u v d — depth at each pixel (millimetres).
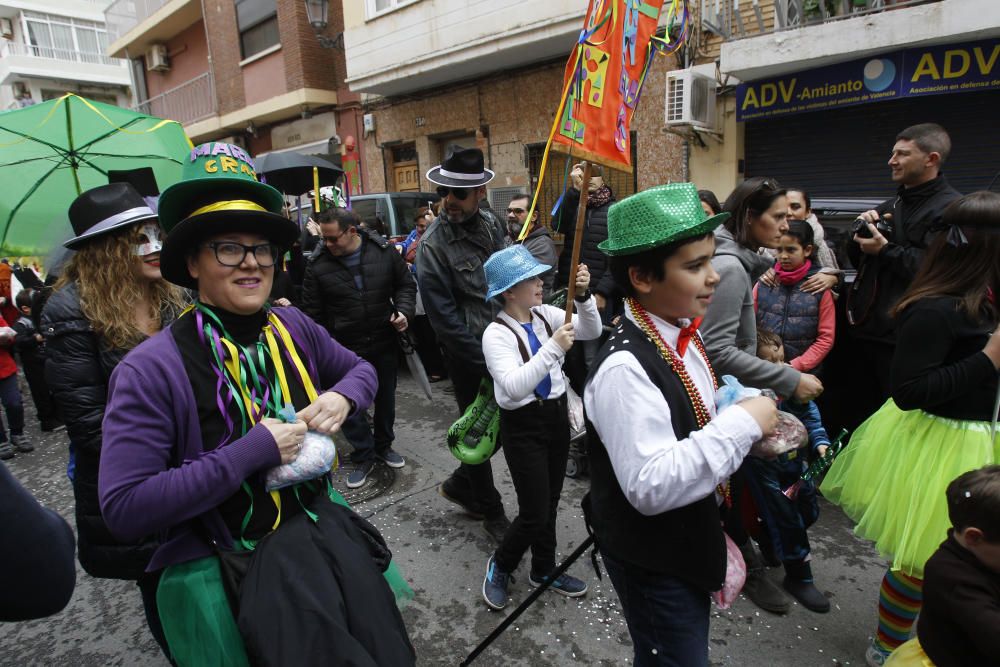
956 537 1458
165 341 1252
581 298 2531
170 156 3291
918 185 2992
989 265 1686
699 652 1404
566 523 3158
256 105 11727
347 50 9375
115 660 2406
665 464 1221
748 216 2330
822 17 5324
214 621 1188
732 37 5867
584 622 2438
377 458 3959
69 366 1717
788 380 1958
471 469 2893
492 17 7574
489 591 2535
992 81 4812
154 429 1179
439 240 2961
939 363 1738
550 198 8234
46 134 2975
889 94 5234
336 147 11070
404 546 3039
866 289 3098
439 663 2266
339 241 3562
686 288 1334
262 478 1245
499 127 8578
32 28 23375
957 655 1442
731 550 1541
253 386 1305
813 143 5996
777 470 2354
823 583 2609
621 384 1306
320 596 1179
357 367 1562
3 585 886
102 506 1130
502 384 2250
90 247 1812
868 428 2162
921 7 4707
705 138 6426
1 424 4695
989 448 1792
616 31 2068
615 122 2105
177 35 14719
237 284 1270
